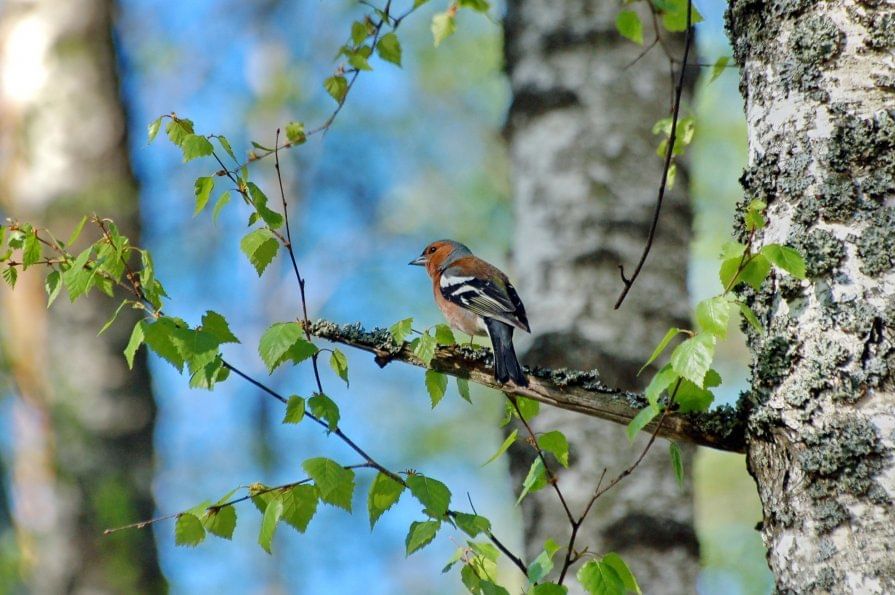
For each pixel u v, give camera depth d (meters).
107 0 15.82
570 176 10.97
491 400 19.73
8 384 13.16
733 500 16.69
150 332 5.74
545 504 9.91
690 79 11.49
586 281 10.59
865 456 4.94
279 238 6.15
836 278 5.16
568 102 11.20
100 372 14.22
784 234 5.37
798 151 5.38
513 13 11.83
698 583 9.78
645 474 9.86
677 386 5.46
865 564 4.84
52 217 14.66
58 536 13.58
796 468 5.16
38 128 15.01
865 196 5.18
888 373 4.97
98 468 13.88
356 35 7.85
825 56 5.37
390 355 6.89
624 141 11.05
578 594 9.49
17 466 13.72
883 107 5.23
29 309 14.28
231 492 5.93
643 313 10.52
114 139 15.25
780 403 5.25
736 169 16.61
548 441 6.07
